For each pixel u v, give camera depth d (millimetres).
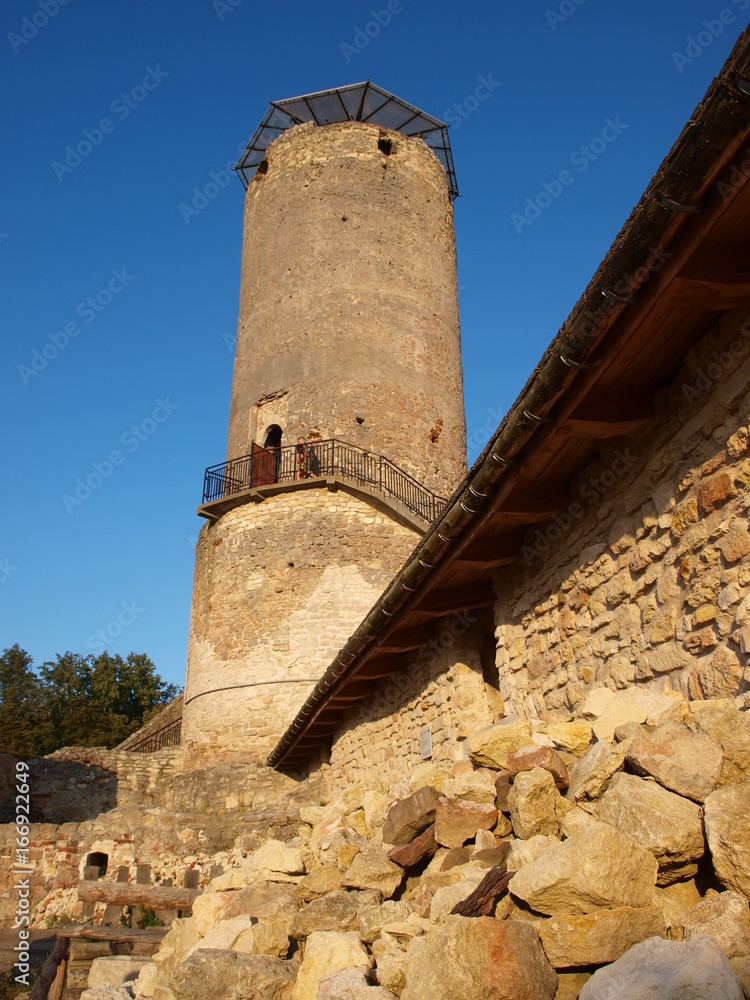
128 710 41375
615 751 3979
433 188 24375
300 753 15258
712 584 4078
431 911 4148
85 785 19234
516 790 4277
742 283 3752
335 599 18891
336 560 19203
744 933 2811
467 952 3127
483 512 5785
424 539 6449
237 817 13594
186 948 6113
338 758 12711
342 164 23188
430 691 8562
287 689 18281
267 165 24703
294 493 19938
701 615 4133
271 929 5125
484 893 3717
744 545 3848
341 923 4863
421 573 6766
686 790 3439
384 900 5203
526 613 6414
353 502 19797
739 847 3033
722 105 2971
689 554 4309
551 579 6000
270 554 19500
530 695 6223
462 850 4824
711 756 3459
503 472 5297
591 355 4199
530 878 3371
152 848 12789
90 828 12742
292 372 21312
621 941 3127
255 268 23328
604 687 5094
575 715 5105
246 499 20234
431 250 23516
